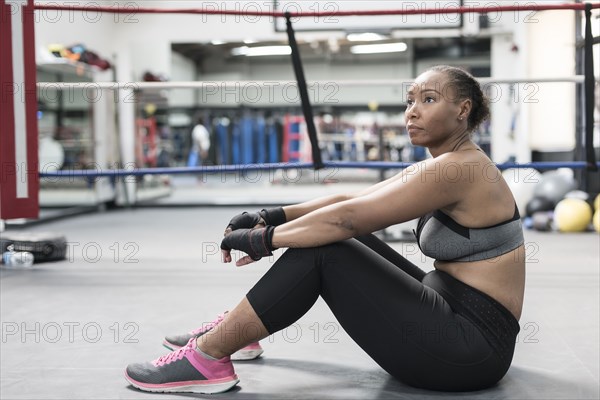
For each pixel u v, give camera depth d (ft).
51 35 21.02
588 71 10.24
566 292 9.14
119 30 25.72
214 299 8.80
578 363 5.81
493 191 4.65
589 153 10.67
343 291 4.73
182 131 40.73
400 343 4.72
